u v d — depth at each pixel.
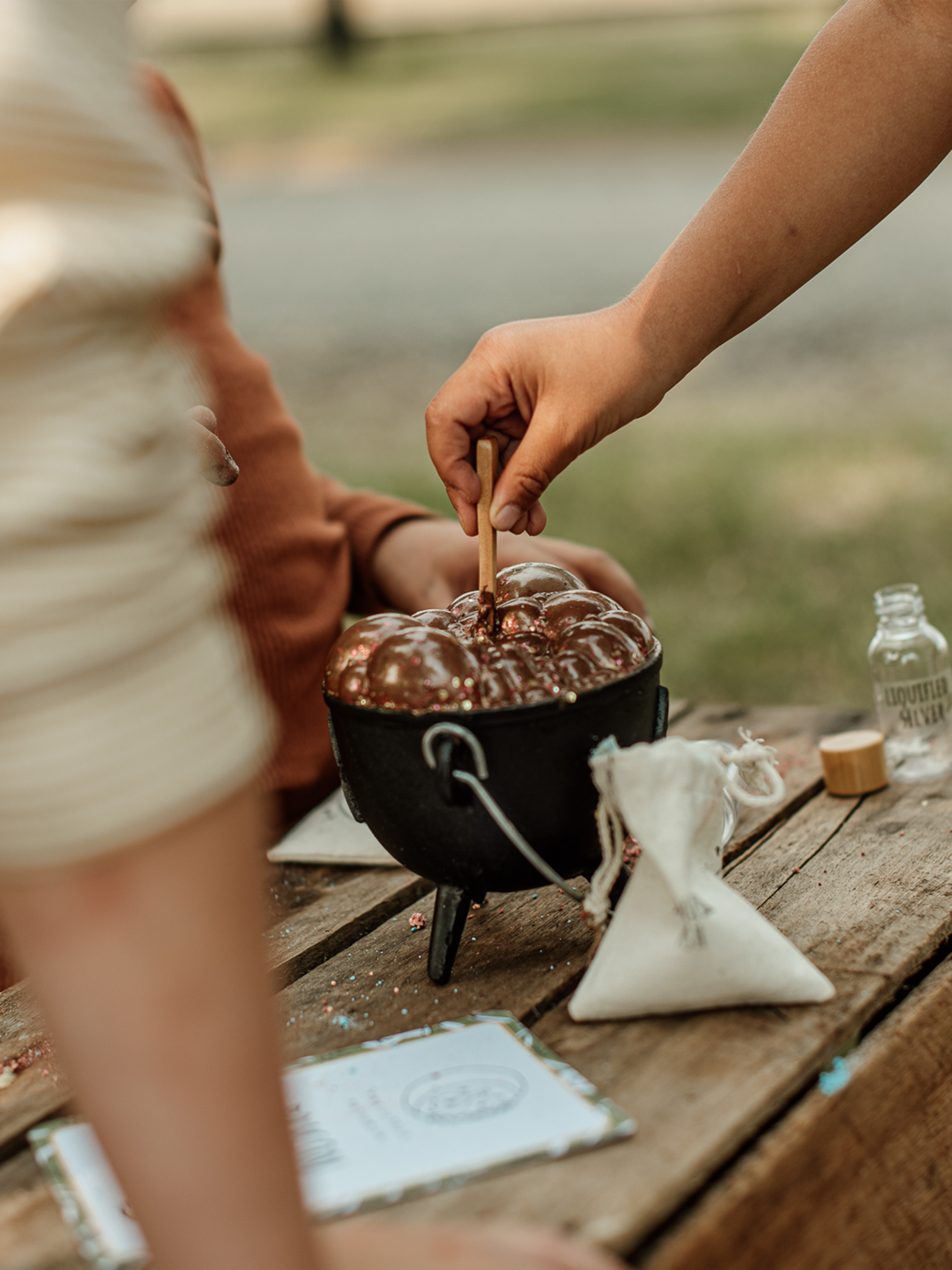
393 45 21.86
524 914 0.92
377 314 7.49
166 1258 0.44
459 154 13.66
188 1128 0.42
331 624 1.42
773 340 6.60
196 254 0.42
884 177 0.94
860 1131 0.70
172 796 0.41
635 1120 0.66
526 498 0.92
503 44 21.09
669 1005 0.75
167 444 0.42
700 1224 0.60
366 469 4.77
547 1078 0.70
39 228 0.37
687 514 4.07
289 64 20.69
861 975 0.78
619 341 0.92
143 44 0.49
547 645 0.80
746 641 3.08
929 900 0.88
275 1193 0.43
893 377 5.69
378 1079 0.72
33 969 0.43
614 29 21.91
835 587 3.37
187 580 0.43
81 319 0.39
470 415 0.94
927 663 1.17
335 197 12.00
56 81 0.38
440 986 0.84
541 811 0.77
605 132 13.96
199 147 1.44
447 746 0.74
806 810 1.08
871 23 0.94
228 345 1.43
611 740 0.75
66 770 0.40
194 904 0.42
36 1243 0.63
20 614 0.39
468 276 8.24
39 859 0.40
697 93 15.41
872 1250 0.69
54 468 0.39
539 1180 0.62
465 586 1.40
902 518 3.83
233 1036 0.42
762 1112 0.66
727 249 0.93
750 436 5.00
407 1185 0.62
